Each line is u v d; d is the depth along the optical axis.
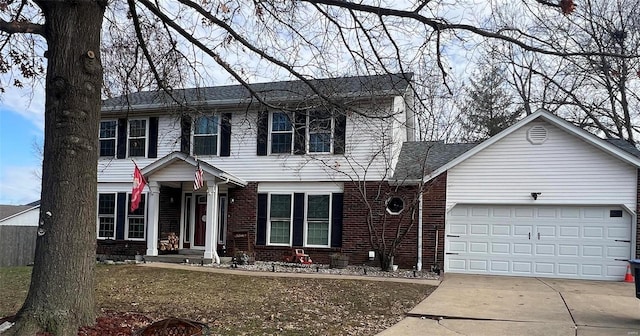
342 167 15.95
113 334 5.91
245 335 6.87
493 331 7.45
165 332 4.16
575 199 14.09
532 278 13.84
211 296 9.86
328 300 9.73
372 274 13.59
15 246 19.80
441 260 14.93
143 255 16.92
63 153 5.83
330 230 15.98
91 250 6.00
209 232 15.66
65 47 5.86
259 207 16.75
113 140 18.55
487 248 14.81
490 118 26.86
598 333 7.34
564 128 14.11
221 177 15.47
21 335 5.30
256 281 11.59
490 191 14.80
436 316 8.39
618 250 13.71
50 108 5.89
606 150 13.69
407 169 15.80
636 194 13.58
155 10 7.92
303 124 11.71
